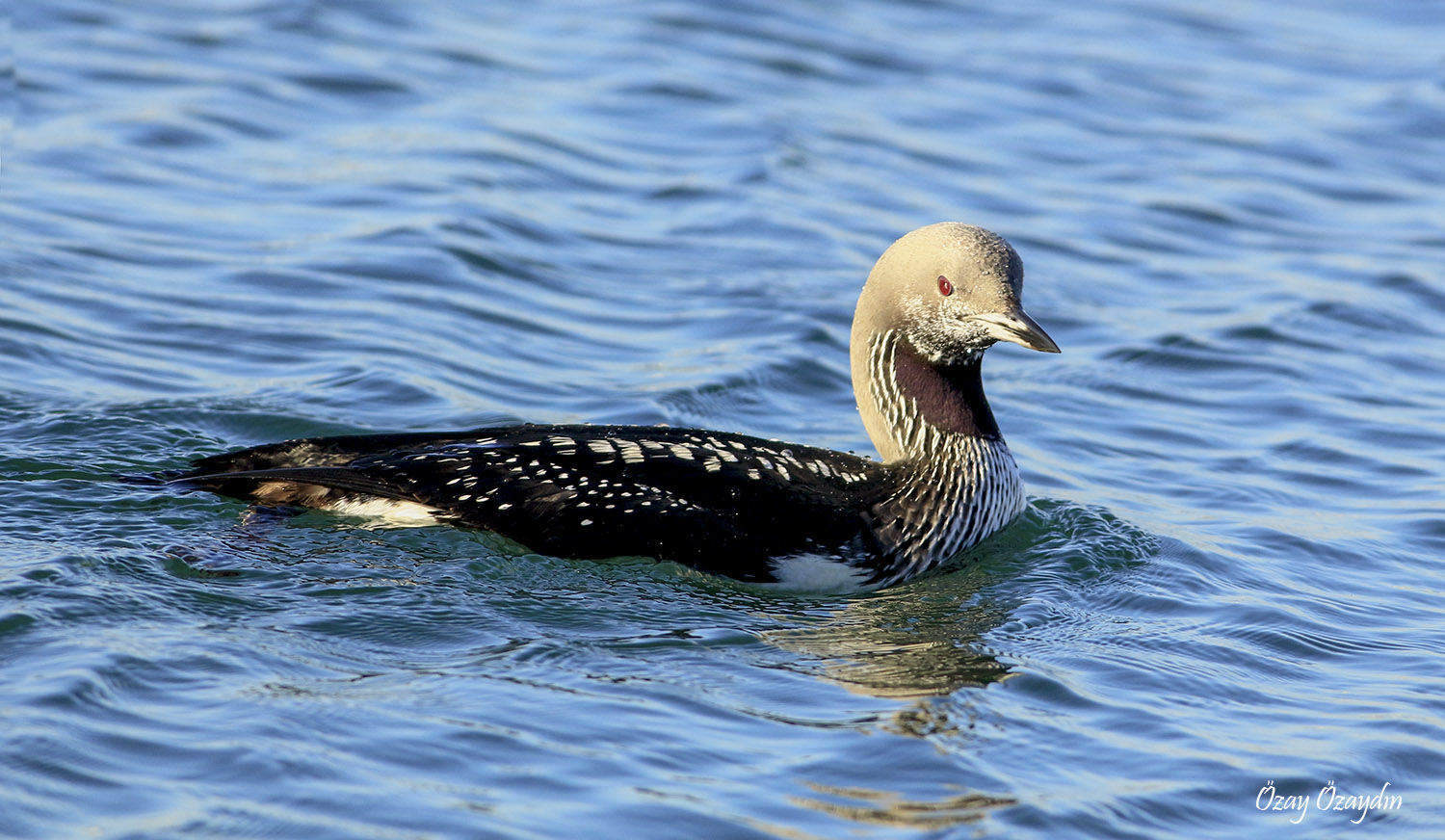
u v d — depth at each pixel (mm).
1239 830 7902
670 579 10523
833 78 23234
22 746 7695
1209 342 15961
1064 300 16984
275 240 16797
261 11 23688
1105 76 23922
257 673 8672
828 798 7867
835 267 17297
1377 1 27906
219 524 10742
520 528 10516
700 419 13758
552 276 16625
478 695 8625
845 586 10875
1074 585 11055
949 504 11289
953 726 8711
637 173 19531
